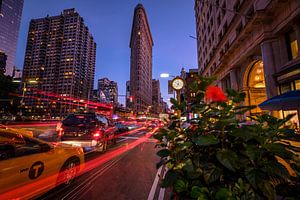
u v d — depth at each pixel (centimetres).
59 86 13912
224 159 138
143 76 13700
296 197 136
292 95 624
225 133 163
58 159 413
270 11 1099
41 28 15000
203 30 3578
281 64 1098
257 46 1302
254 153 140
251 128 154
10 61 18388
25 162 324
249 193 136
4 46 17738
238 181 137
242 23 1652
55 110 13238
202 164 154
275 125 161
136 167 630
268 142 156
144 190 429
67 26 14712
